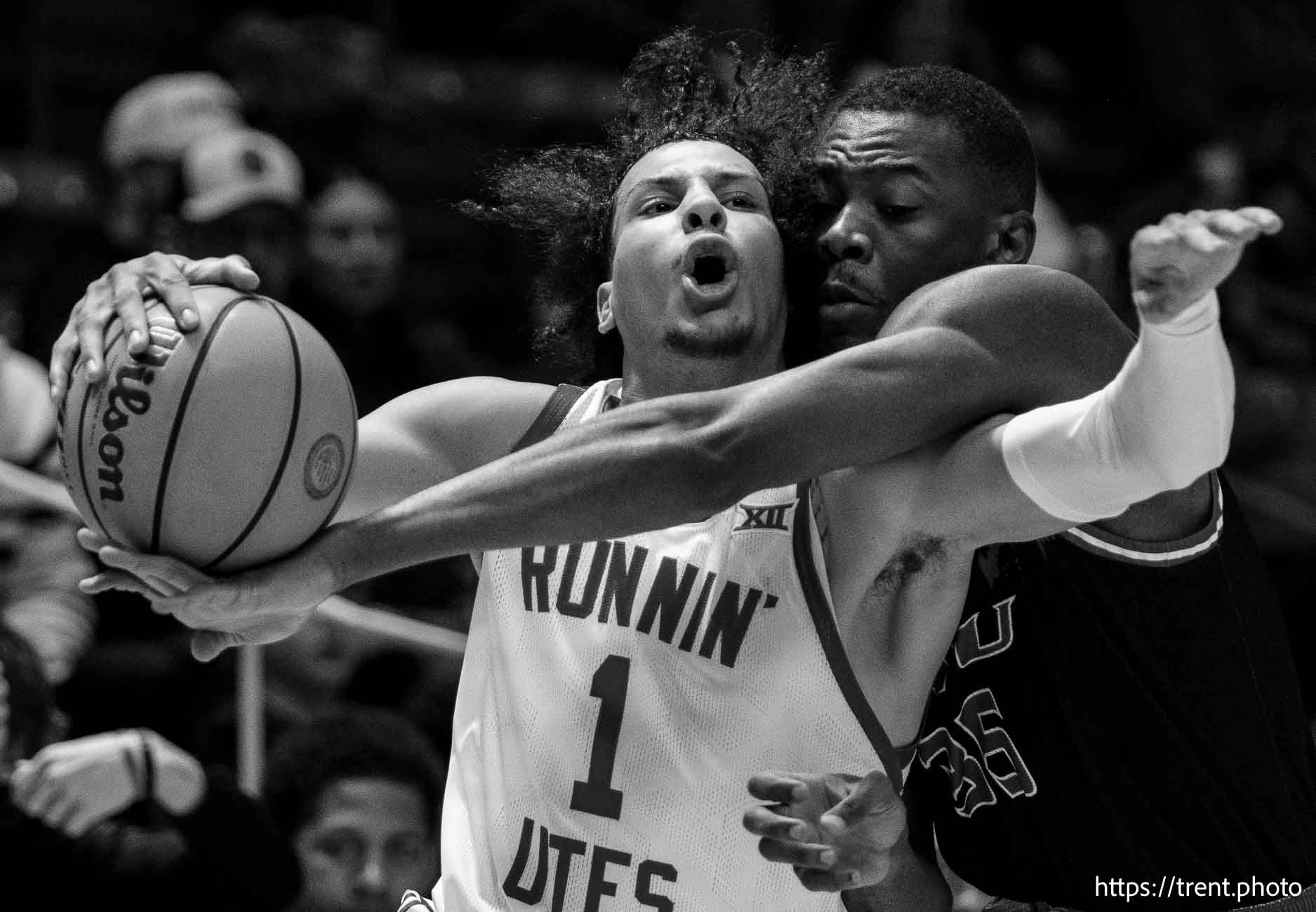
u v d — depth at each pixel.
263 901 6.18
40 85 13.71
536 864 4.47
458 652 8.04
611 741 4.44
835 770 4.39
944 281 4.34
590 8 14.18
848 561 4.38
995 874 4.91
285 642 8.20
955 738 4.84
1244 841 4.72
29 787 5.93
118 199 9.89
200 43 14.09
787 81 5.61
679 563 4.52
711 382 4.68
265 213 9.26
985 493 4.00
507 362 12.59
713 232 4.62
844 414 3.95
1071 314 4.29
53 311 9.97
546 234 5.73
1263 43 15.15
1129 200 14.20
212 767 6.36
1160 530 4.50
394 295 10.95
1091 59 15.09
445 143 13.55
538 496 3.86
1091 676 4.63
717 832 4.39
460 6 14.31
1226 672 4.62
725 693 4.41
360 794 6.71
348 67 11.41
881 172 4.80
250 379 3.81
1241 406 12.30
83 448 3.85
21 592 7.95
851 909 4.79
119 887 5.98
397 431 4.84
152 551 3.84
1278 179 13.77
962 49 13.82
